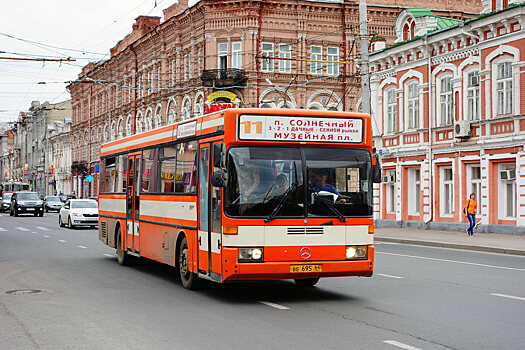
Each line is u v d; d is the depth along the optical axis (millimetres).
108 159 19484
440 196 32312
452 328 8883
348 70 48750
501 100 28391
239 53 46969
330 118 11289
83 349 7848
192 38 49875
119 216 17812
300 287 13039
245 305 10977
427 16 34438
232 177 10750
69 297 11945
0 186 103312
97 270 16406
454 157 31031
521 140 26891
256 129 10945
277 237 10734
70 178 87750
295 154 11047
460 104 30734
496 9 30203
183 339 8336
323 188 11070
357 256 11133
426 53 32875
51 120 105000
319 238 10922
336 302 11188
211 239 11336
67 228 36344
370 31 48844
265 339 8297
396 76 35531
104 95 72125
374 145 37250
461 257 19547
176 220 13328
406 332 8648
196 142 12367
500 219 28500
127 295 12195
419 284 13320
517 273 15219
